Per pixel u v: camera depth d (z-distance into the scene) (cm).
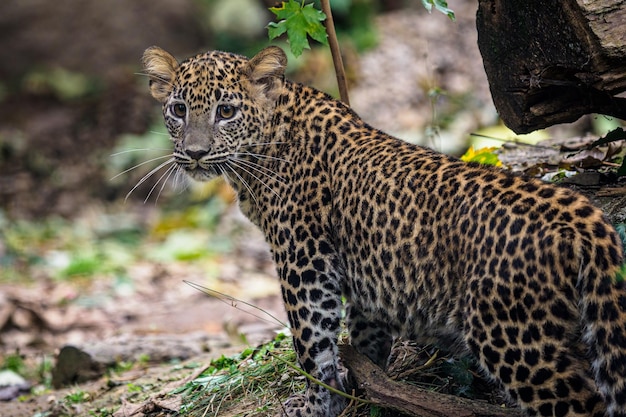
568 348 750
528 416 768
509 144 1395
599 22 864
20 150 3106
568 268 743
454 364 955
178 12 3650
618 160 1148
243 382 1098
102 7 3794
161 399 1160
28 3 3894
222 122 971
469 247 795
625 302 728
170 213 2764
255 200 985
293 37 1019
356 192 898
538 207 771
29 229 2695
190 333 1773
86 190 2911
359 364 934
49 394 1463
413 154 889
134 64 3462
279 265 954
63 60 3609
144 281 2227
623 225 897
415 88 2728
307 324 926
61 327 1936
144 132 3047
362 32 2952
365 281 895
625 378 724
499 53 995
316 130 958
